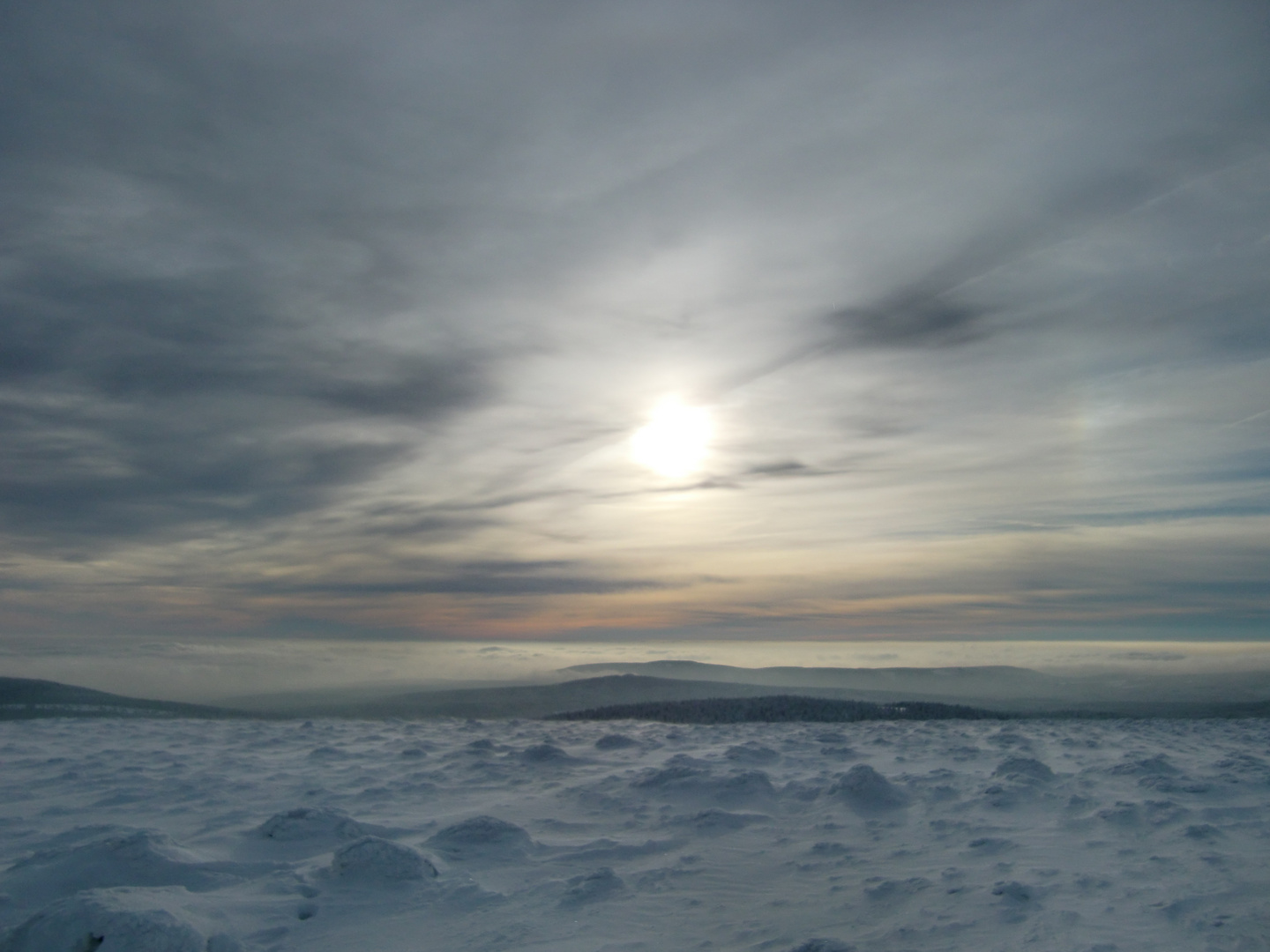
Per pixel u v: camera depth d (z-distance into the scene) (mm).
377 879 4699
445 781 8180
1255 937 3834
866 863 5238
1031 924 4074
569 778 8281
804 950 3777
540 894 4676
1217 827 5871
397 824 6191
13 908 4297
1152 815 6180
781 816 6543
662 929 4137
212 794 7402
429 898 4531
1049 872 4879
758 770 8055
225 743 11219
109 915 3535
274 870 5023
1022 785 7215
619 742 10773
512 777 8414
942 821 6242
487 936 4035
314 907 4367
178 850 5047
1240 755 9484
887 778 7730
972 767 8766
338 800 7254
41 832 6094
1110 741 11141
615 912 4375
